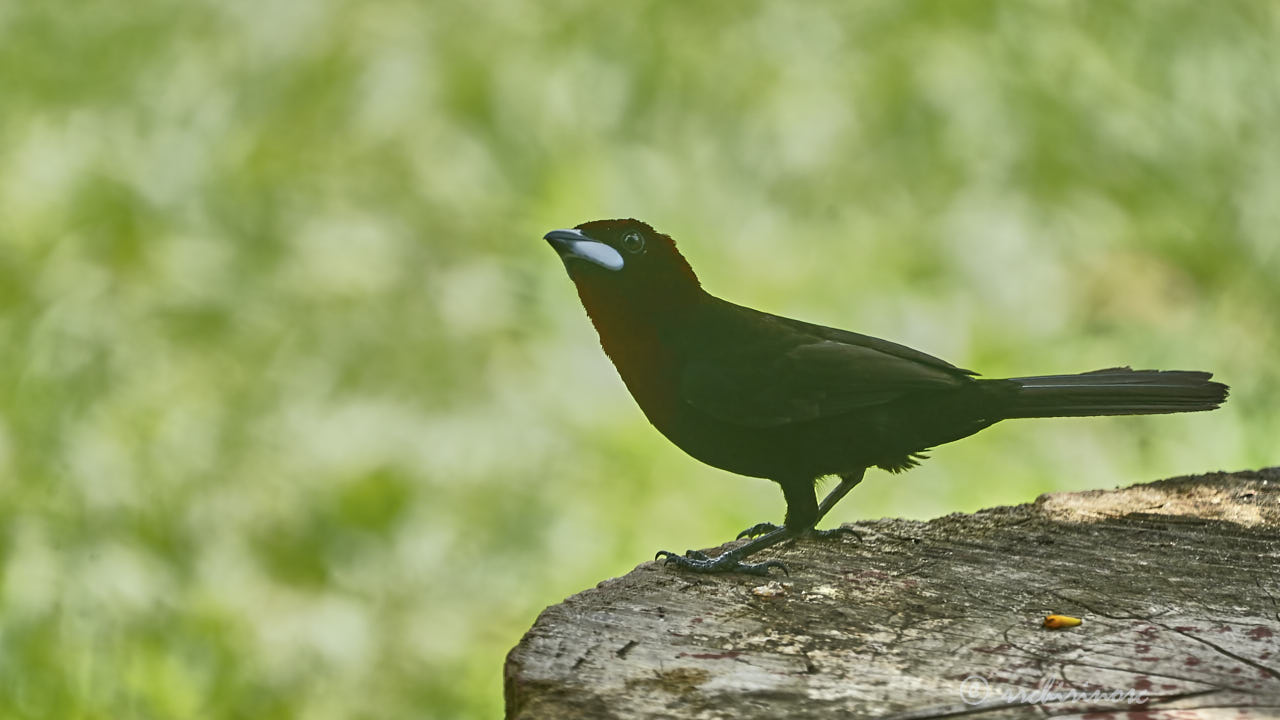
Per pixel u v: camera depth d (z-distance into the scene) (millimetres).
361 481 12609
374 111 15383
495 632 11453
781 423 6180
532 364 13250
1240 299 14773
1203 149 15352
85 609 10648
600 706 4188
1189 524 5785
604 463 12164
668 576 5348
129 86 15594
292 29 15828
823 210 14641
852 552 5609
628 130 15328
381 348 13594
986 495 11555
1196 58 15641
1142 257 15281
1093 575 5238
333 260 14211
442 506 12391
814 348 6262
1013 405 6141
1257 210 15109
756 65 15539
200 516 12172
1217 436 12234
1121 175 15266
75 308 13234
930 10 15602
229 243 14344
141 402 12859
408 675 11242
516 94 15375
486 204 14750
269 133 15422
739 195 14680
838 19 15695
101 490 11688
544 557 11789
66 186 14305
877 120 15000
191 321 13680
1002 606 4957
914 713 4125
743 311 6547
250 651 11086
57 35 16016
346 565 12141
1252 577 5176
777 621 4840
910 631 4742
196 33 16141
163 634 10797
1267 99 15602
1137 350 14039
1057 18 15695
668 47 15711
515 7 16078
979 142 14969
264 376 13391
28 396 12359
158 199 14375
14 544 10953
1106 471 11930
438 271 14258
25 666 10242
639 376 6480
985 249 14328
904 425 6195
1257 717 4059
